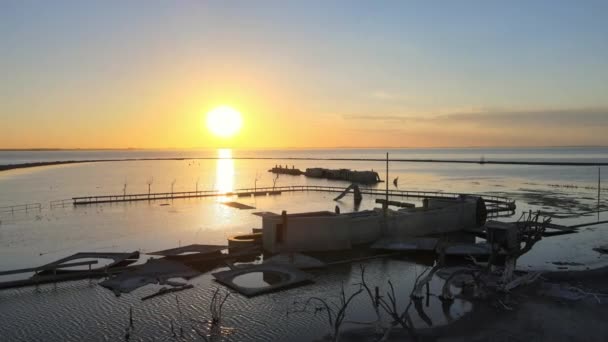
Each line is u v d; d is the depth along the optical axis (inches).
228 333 851.4
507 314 893.8
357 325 877.8
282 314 941.2
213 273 1196.5
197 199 3063.5
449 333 808.9
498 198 2933.1
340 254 1448.1
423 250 1454.2
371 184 4466.0
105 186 4052.7
